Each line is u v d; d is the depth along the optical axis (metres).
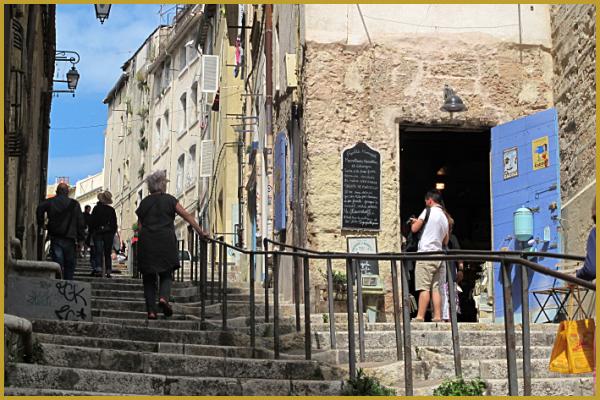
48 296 10.55
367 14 15.27
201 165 34.12
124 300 13.83
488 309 14.58
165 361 8.84
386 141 14.98
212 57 31.80
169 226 11.77
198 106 39.44
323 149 14.77
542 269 7.43
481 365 9.10
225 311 11.02
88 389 8.00
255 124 23.94
